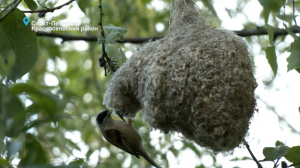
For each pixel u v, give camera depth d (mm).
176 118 6816
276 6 5047
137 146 8953
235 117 6566
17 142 3797
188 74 6695
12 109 5531
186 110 6668
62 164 3705
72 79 15617
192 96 6590
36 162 5117
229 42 7098
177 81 6707
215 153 7359
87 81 14500
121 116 8219
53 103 3404
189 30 7496
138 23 14430
